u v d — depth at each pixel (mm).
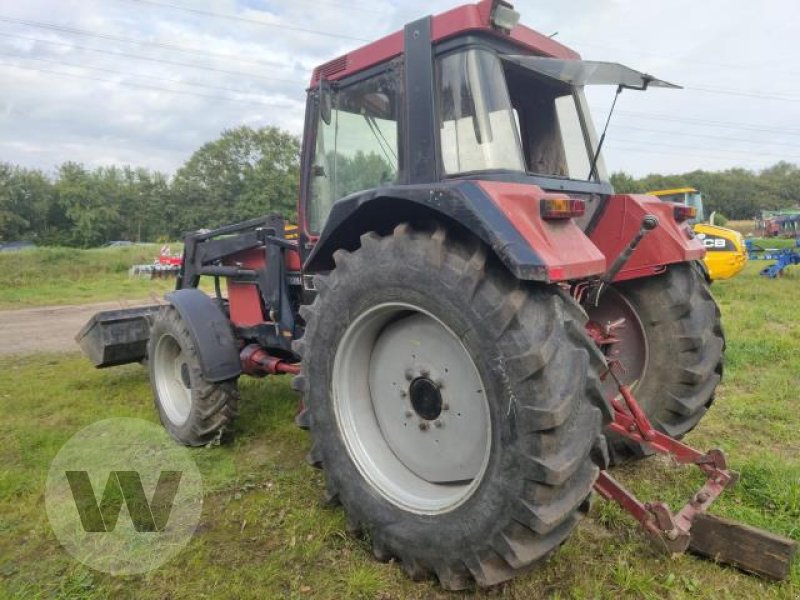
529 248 1963
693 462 2512
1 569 2418
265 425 3982
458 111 2547
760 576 2254
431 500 2309
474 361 2064
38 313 10867
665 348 3016
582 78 2807
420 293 2209
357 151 3084
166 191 63969
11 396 4840
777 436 3627
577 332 2035
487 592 2188
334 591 2232
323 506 2848
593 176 3291
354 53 3043
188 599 2211
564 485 1957
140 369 5840
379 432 2658
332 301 2549
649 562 2357
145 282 16969
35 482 3158
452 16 2543
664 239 2957
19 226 60469
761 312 8227
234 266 4258
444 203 2133
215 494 3021
